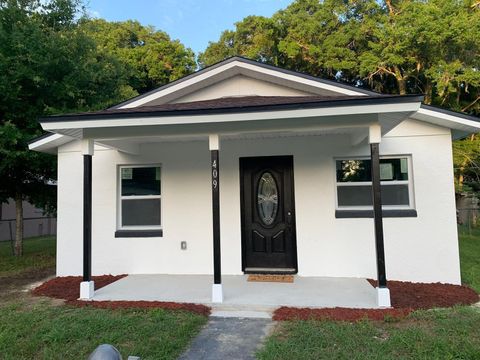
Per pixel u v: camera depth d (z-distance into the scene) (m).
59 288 6.57
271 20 19.89
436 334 4.14
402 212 6.66
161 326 4.48
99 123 5.51
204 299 5.58
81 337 4.23
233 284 6.40
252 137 7.04
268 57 21.23
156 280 6.86
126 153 7.70
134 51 23.69
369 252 6.79
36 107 9.78
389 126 5.96
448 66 14.96
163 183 7.57
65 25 11.21
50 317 4.93
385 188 6.94
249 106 5.19
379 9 17.89
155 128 5.80
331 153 7.01
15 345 4.06
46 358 3.75
